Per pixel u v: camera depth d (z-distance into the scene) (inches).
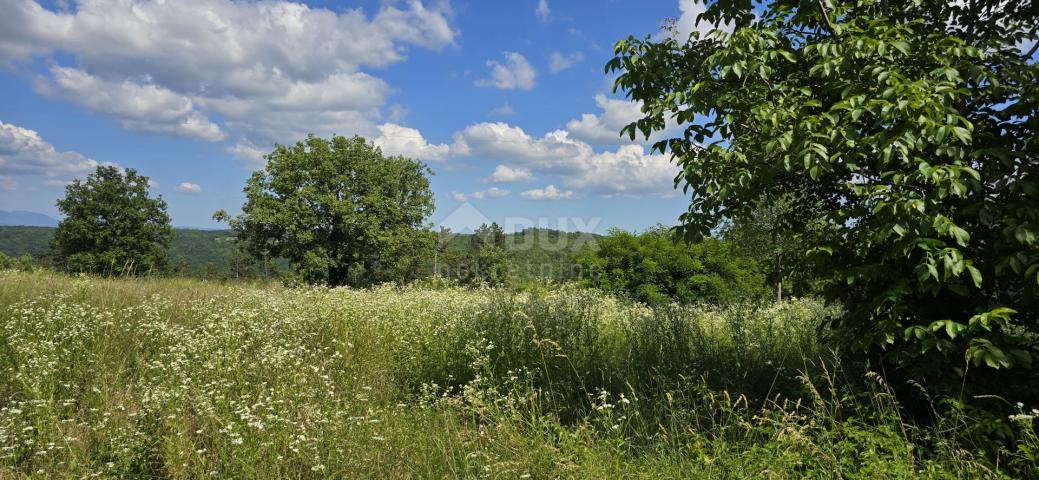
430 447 164.1
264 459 145.1
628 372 225.8
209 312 332.2
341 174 1503.4
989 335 138.3
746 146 157.5
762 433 166.7
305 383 207.0
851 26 163.8
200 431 160.7
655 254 696.4
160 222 2066.9
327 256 1429.6
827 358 219.3
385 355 277.0
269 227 1453.0
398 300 424.2
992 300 157.9
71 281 462.0
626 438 159.0
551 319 287.1
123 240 1908.2
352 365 251.8
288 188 1469.0
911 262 150.6
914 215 135.7
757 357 247.6
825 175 178.7
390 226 1560.0
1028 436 127.1
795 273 199.9
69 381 204.1
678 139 177.5
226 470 140.3
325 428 157.3
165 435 155.3
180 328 280.5
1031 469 125.4
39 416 161.2
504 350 250.4
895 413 149.3
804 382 168.4
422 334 294.5
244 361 226.1
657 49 183.9
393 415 190.4
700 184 164.1
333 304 368.5
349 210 1453.0
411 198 1640.0
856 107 143.6
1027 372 151.4
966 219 150.5
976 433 135.6
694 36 193.3
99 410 173.2
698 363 235.3
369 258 1550.2
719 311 375.6
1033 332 159.3
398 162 1630.2
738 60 157.8
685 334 268.8
